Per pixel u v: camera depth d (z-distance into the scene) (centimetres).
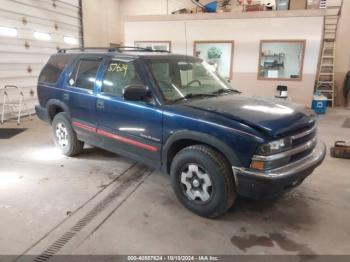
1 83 672
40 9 770
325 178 365
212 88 343
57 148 474
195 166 267
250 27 820
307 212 286
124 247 231
